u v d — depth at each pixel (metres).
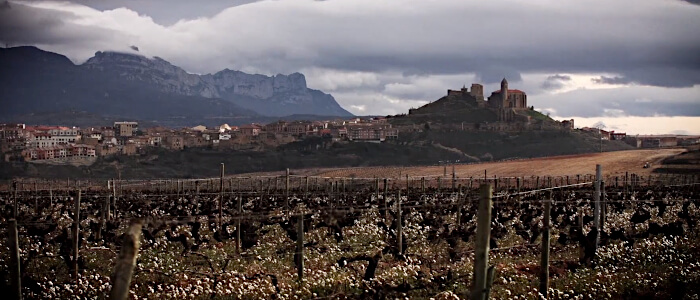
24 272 20.17
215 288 18.89
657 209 46.62
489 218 13.00
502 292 18.86
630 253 26.14
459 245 29.92
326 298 17.61
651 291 20.28
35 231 29.12
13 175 199.50
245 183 136.00
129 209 46.25
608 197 56.06
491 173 171.50
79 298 18.31
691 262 24.95
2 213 41.47
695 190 70.75
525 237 31.30
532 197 56.03
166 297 18.03
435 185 126.69
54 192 73.81
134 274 20.78
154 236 27.98
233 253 26.56
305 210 36.06
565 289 20.03
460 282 19.95
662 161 158.12
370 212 42.38
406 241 28.83
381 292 17.95
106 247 25.98
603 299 19.22
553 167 172.12
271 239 30.67
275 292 18.30
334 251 26.20
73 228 21.59
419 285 19.14
